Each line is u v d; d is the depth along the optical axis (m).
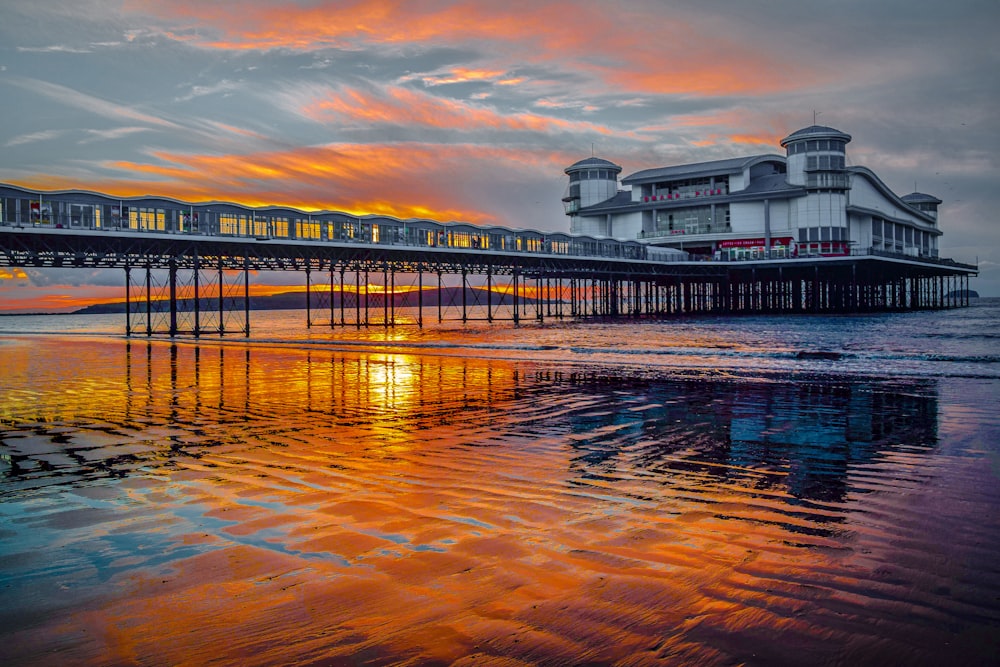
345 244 56.31
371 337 55.22
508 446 12.15
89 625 5.25
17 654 4.83
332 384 22.08
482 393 19.66
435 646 4.86
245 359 32.69
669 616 5.30
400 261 67.56
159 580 6.08
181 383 22.58
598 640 4.93
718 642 4.89
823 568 6.23
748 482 9.55
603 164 110.12
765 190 93.31
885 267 98.75
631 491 9.08
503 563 6.41
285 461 10.98
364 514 8.04
